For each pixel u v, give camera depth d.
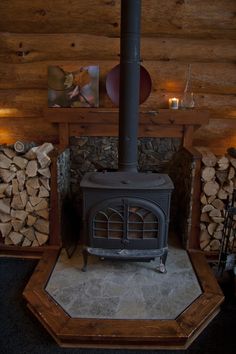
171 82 2.61
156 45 2.54
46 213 2.35
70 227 2.49
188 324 1.67
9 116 2.70
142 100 2.56
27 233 2.39
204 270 2.16
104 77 2.59
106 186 1.92
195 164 2.25
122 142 2.09
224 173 2.27
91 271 2.14
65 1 2.44
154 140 2.67
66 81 2.55
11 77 2.60
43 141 2.76
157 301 1.85
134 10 1.84
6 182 2.31
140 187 1.91
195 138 2.76
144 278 2.07
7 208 2.36
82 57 2.59
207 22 2.49
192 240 2.42
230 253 2.27
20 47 2.54
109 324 1.67
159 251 2.05
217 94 2.66
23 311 1.84
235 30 2.51
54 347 1.61
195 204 2.34
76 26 2.51
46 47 2.55
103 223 2.01
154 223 2.00
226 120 2.72
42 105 2.67
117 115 2.55
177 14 2.46
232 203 2.11
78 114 2.55
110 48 2.55
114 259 2.05
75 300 1.85
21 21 2.49
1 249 2.44
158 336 1.60
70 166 2.73
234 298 2.00
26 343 1.63
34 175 2.27
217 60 2.59
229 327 1.76
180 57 2.57
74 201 2.81
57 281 2.02
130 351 1.61
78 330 1.62
